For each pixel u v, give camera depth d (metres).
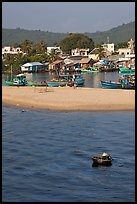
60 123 46.44
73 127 43.91
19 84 86.88
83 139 38.16
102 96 64.06
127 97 62.53
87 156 32.31
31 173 28.12
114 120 47.56
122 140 37.38
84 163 30.45
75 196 23.97
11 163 30.47
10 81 90.25
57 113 53.41
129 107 55.66
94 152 33.44
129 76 91.88
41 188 25.27
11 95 68.12
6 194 24.27
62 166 29.78
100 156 30.91
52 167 29.52
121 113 52.25
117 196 23.91
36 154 32.97
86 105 57.16
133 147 34.75
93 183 26.09
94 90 73.75
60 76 99.62
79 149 34.50
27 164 30.25
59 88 78.56
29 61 156.25
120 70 128.00
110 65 142.00
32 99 63.06
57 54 170.50
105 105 56.91
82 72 135.12
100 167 29.39
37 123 46.78
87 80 104.62
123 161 30.77
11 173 28.12
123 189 24.98
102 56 164.75
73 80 88.12
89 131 41.69
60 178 27.09
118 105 56.75
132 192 24.45
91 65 146.88
